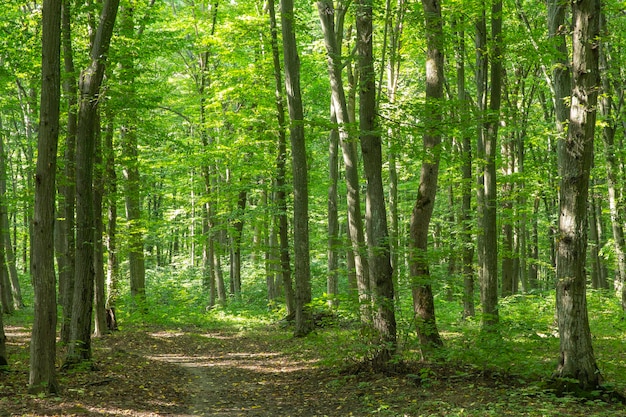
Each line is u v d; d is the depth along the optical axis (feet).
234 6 76.84
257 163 68.23
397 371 32.94
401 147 35.06
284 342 53.16
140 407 27.71
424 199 35.40
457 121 34.24
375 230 34.99
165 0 93.09
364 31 35.29
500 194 61.72
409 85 77.25
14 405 24.67
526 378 29.81
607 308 62.54
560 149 40.75
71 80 43.32
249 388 34.88
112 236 56.90
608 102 54.24
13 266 80.12
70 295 42.24
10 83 59.77
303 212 54.60
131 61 43.80
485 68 46.44
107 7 34.22
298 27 52.54
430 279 33.96
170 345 53.21
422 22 36.14
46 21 26.20
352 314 34.73
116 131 66.44
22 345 45.50
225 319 73.56
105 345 47.73
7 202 52.24
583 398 25.61
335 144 63.67
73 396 27.58
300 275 54.60
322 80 75.20
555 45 41.39
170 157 71.20
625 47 52.24
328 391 31.73
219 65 77.66
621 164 59.06
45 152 26.32
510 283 61.77
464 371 31.68
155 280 102.17
